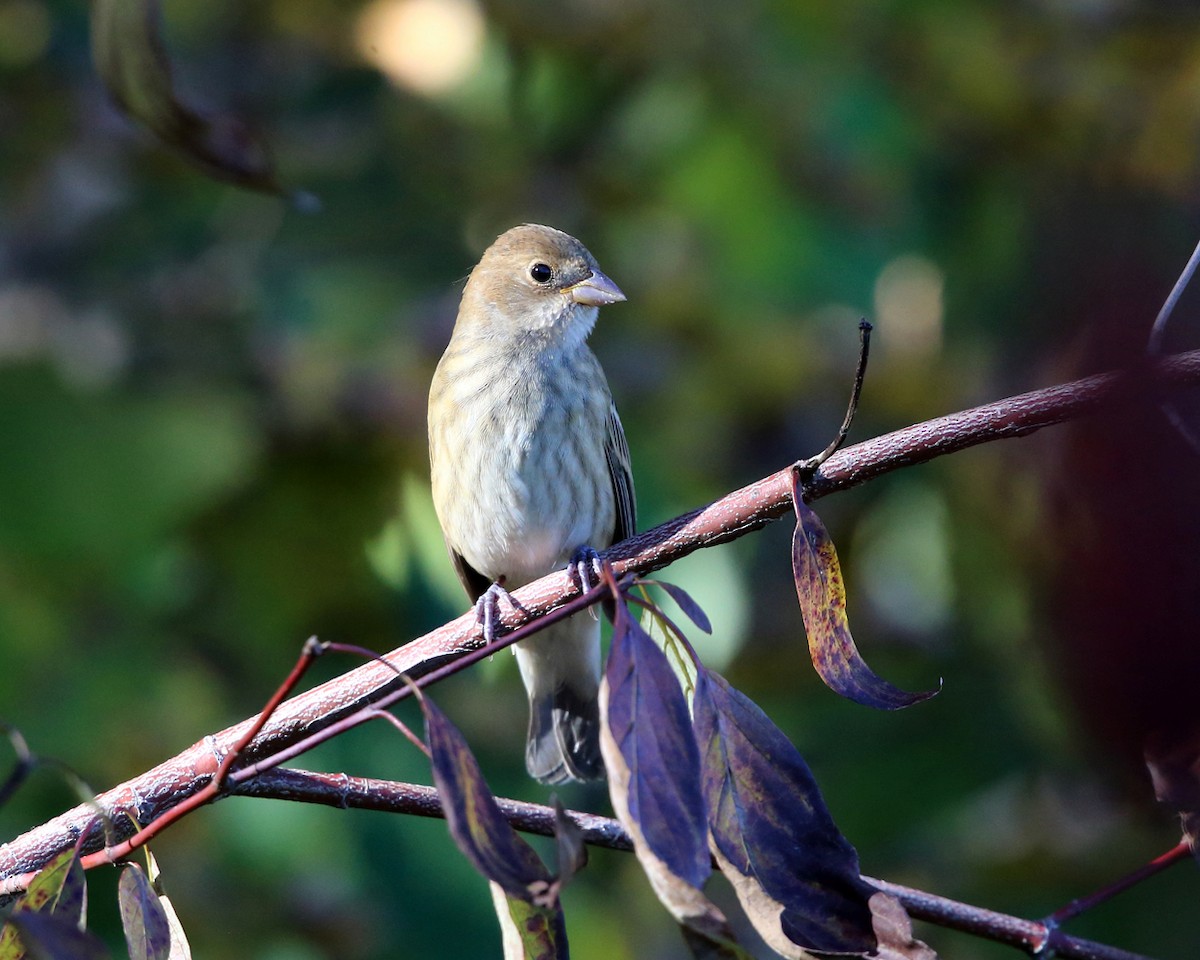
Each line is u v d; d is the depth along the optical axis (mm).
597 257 11641
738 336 11148
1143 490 5688
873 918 5090
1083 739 7098
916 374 11547
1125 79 11297
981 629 10234
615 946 10141
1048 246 10023
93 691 9680
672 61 11398
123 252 11328
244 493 10398
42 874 5191
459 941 9273
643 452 10984
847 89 10914
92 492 9844
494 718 10891
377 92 12039
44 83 11766
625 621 4898
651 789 4738
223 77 12102
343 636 10492
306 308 10906
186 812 5230
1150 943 9398
